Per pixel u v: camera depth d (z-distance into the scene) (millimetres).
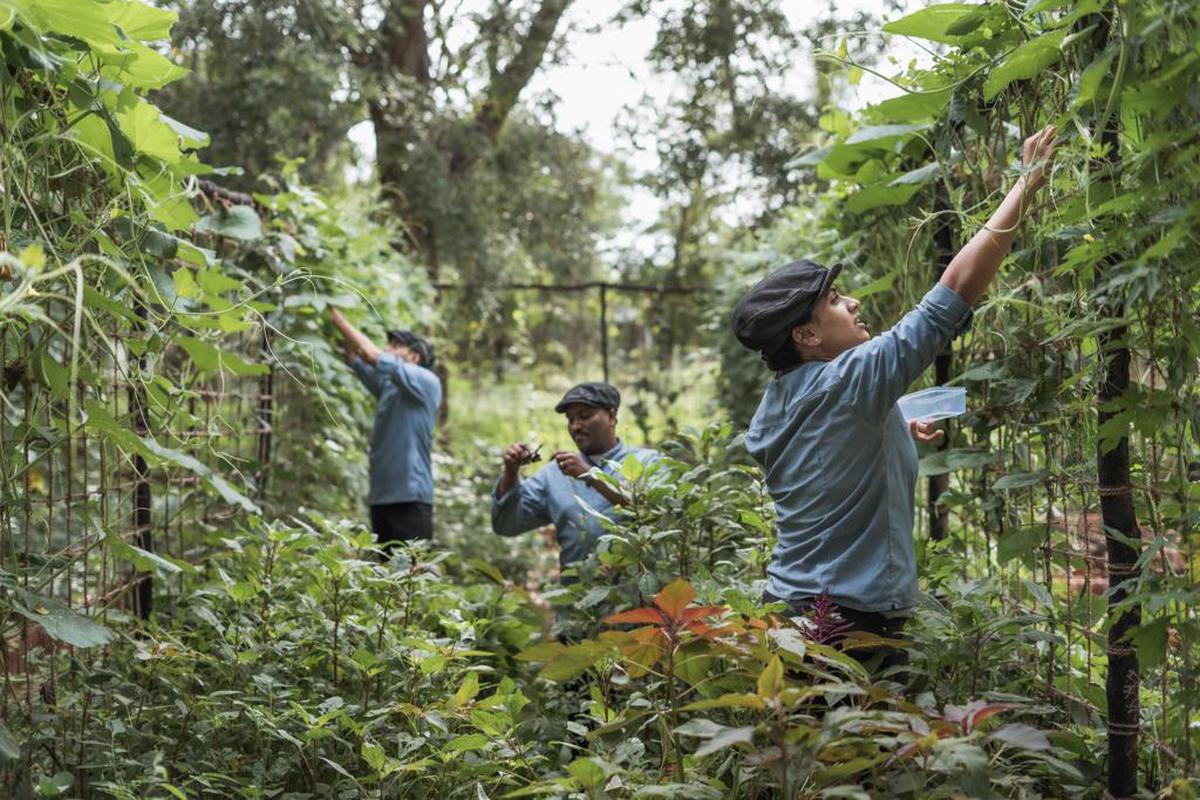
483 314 11766
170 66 2320
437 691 2777
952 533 3170
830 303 2297
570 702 3062
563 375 13219
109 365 2574
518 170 12133
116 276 2357
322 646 2924
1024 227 2471
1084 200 1940
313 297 4617
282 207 4781
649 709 2066
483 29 11508
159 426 2885
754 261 6590
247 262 4652
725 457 3986
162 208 2453
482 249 11375
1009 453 2637
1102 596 2141
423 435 5098
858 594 2195
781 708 1739
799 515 2283
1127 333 1937
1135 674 2020
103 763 2307
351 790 2465
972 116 2469
